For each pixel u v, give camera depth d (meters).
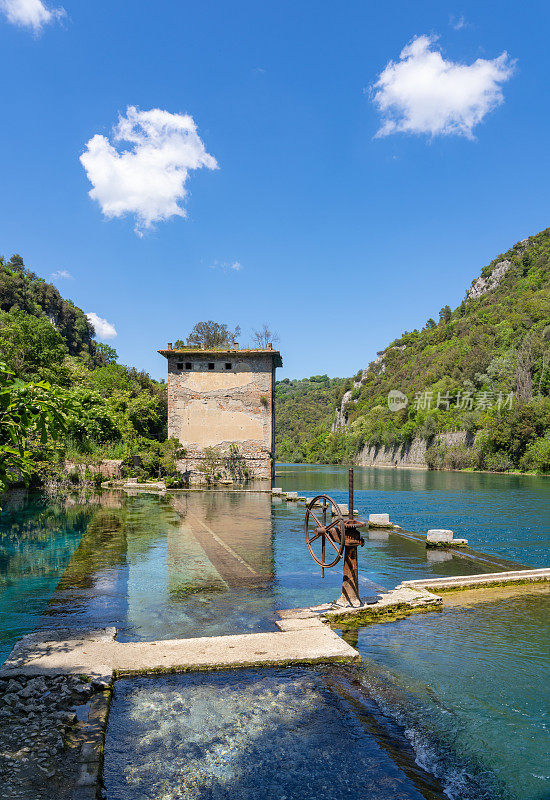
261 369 31.84
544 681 5.24
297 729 4.24
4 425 4.65
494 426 68.06
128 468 30.97
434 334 168.50
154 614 7.16
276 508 19.73
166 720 4.33
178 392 31.69
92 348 99.88
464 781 3.62
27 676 4.98
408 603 7.61
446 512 21.20
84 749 3.78
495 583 9.03
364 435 118.50
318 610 7.21
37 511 18.31
